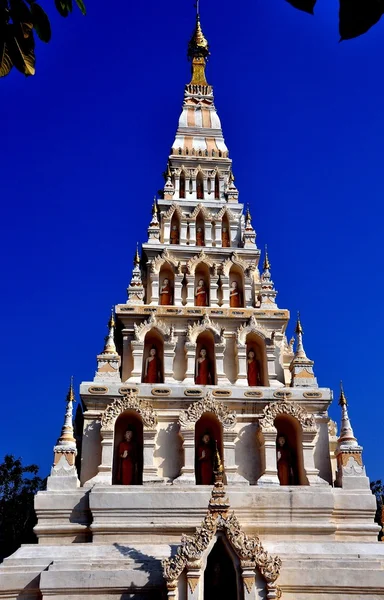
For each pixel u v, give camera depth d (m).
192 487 31.27
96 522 30.06
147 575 26.88
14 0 8.84
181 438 33.53
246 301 40.69
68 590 26.56
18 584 27.14
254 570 26.20
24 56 9.17
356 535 31.14
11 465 72.38
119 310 38.28
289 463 34.22
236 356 37.53
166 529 30.11
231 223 44.72
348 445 33.72
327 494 31.45
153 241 42.47
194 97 52.59
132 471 33.22
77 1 8.66
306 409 35.31
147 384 34.81
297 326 38.38
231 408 34.84
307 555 28.33
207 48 56.34
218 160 47.72
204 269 42.16
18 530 67.06
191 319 38.75
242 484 31.94
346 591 27.19
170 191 45.81
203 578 26.08
